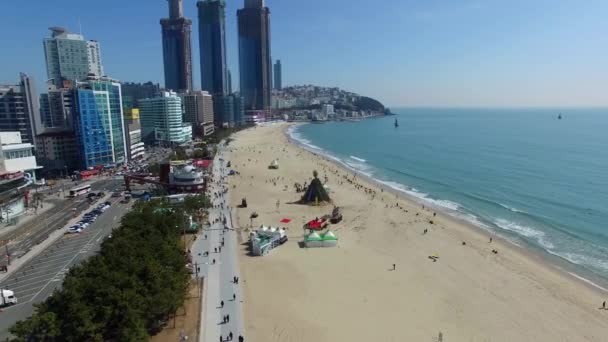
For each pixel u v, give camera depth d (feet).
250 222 407.23
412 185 604.08
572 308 243.60
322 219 409.08
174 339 203.62
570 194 499.92
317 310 238.68
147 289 198.18
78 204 473.67
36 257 312.71
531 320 230.27
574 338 213.46
